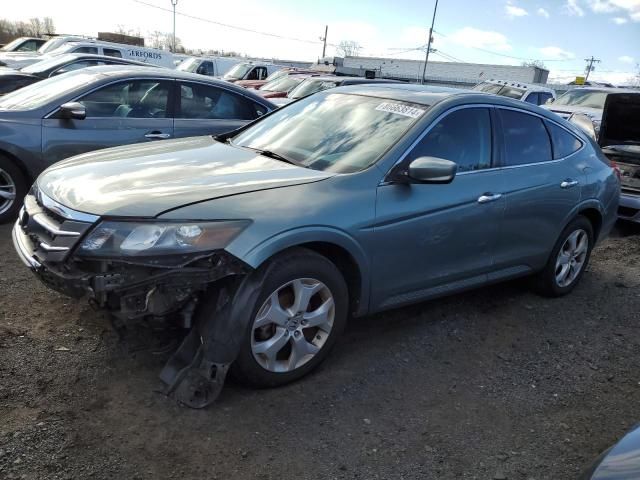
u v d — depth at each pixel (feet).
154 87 21.01
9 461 8.34
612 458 6.75
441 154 12.82
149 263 9.32
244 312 9.83
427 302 15.58
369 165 11.82
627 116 25.39
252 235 9.78
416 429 10.16
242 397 10.52
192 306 9.96
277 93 50.16
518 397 11.50
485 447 9.85
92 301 9.81
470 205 13.04
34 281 14.38
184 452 8.99
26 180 18.65
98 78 20.08
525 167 14.66
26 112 18.38
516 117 14.89
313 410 10.38
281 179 11.07
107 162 12.15
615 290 17.94
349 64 216.33
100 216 9.68
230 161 12.26
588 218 17.39
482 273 14.16
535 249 15.33
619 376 12.69
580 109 46.06
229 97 22.94
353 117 13.53
